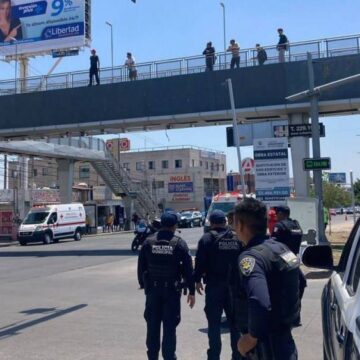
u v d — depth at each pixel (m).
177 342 7.55
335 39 22.50
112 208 55.31
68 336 8.09
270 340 3.20
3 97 27.94
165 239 6.00
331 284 4.15
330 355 3.59
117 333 8.25
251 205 3.41
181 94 24.53
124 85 25.56
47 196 45.47
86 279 15.22
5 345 7.60
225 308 6.03
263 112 23.53
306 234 14.68
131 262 19.83
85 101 26.28
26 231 34.09
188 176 83.00
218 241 6.01
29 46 35.19
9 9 35.72
